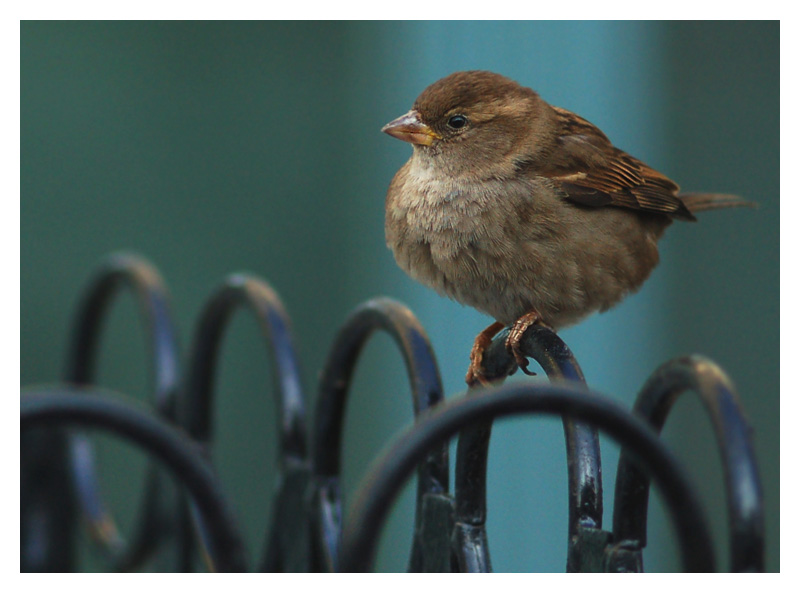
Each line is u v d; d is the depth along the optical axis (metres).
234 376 11.30
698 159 10.98
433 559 3.89
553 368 4.09
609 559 3.46
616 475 3.62
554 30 10.95
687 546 3.00
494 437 10.99
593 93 10.93
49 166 11.27
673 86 10.98
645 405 3.53
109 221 11.34
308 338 11.37
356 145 11.47
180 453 3.25
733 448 3.00
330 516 4.46
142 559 6.09
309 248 11.48
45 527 6.26
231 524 3.33
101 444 10.38
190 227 11.42
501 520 10.90
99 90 11.34
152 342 6.03
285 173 11.49
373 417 11.17
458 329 11.32
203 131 11.45
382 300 4.29
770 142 10.97
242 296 5.12
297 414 4.63
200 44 11.48
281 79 11.50
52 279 11.23
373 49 11.43
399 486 2.90
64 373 7.05
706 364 3.26
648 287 11.27
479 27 11.06
